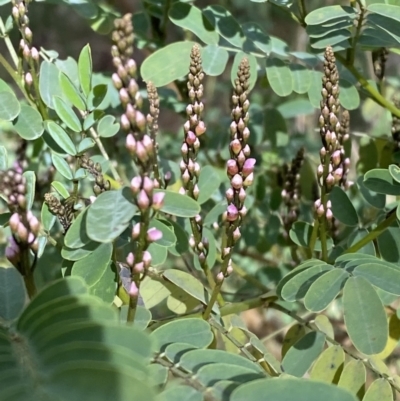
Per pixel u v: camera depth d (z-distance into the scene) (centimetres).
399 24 68
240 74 61
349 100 74
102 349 54
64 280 57
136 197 58
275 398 55
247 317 100
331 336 69
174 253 69
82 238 61
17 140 82
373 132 84
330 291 62
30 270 60
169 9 73
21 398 53
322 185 65
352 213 71
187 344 60
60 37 138
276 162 85
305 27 73
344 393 55
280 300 70
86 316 56
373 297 61
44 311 56
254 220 82
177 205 60
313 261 65
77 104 67
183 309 70
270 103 90
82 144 67
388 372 66
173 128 135
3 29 70
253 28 75
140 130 57
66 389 53
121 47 57
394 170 65
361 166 79
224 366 58
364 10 68
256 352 67
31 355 55
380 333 61
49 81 71
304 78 73
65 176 66
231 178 62
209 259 70
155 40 79
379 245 69
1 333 56
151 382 54
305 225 70
